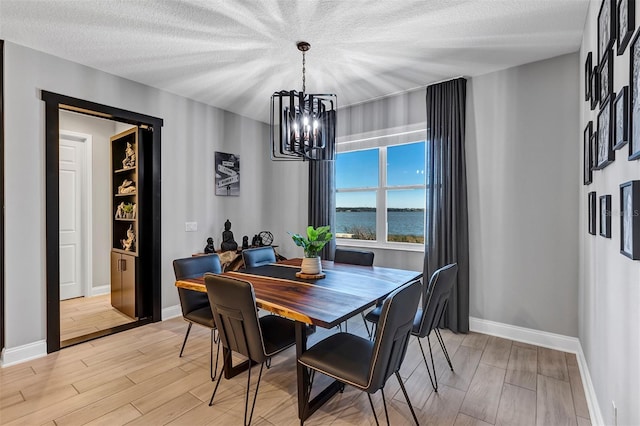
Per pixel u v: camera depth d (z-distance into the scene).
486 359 2.60
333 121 2.79
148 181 3.56
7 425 1.80
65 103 2.80
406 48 2.66
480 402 2.02
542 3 2.07
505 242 3.04
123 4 2.07
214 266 2.80
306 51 2.70
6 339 2.48
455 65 2.97
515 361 2.56
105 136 4.66
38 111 2.65
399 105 3.73
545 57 2.81
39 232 2.65
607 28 1.60
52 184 2.72
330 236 2.56
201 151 3.98
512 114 3.01
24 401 2.02
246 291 1.64
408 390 2.16
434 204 3.36
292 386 2.22
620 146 1.37
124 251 3.74
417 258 3.66
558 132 2.79
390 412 1.92
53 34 2.43
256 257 3.16
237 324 1.74
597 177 1.94
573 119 2.72
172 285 3.65
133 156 3.77
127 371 2.40
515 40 2.53
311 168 4.43
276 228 5.00
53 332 2.71
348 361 1.67
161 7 2.11
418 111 3.59
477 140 3.19
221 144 4.23
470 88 3.23
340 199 4.46
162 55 2.77
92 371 2.40
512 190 3.01
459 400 2.04
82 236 4.44
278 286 2.19
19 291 2.54
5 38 2.46
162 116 3.56
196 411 1.93
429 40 2.53
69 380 2.27
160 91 3.54
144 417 1.87
